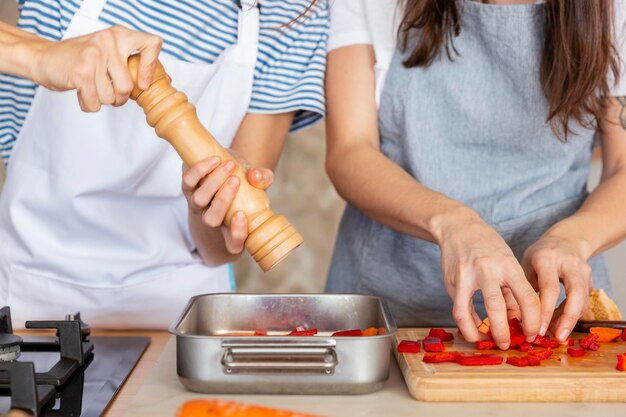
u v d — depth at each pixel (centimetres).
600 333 108
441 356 97
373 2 141
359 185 133
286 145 287
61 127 127
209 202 99
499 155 142
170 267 137
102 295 133
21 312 134
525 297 101
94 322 134
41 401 85
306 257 292
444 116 141
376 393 93
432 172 142
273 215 97
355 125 142
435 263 144
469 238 109
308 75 139
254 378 90
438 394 90
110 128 128
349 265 155
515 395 90
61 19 126
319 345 89
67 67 93
